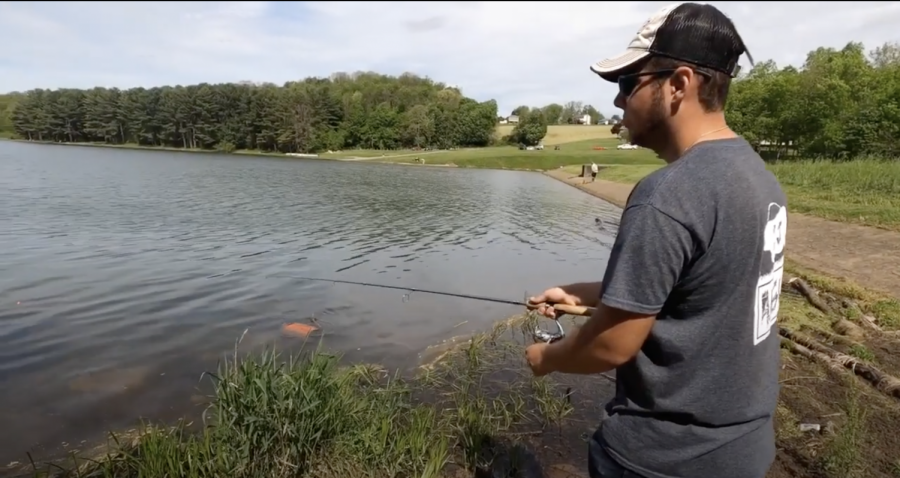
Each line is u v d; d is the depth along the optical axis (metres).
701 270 1.36
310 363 4.09
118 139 92.81
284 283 9.16
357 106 92.88
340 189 28.58
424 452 3.74
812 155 40.84
